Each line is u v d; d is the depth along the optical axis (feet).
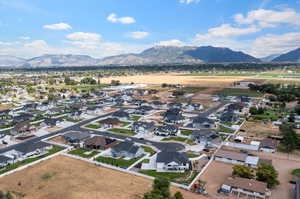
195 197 137.80
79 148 222.07
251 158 187.01
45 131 278.26
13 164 184.85
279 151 211.20
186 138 250.78
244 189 140.36
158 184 128.06
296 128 275.80
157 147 223.92
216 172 171.12
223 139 243.81
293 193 141.49
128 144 211.00
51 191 142.51
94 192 141.08
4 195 120.78
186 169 176.24
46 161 190.80
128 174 167.84
